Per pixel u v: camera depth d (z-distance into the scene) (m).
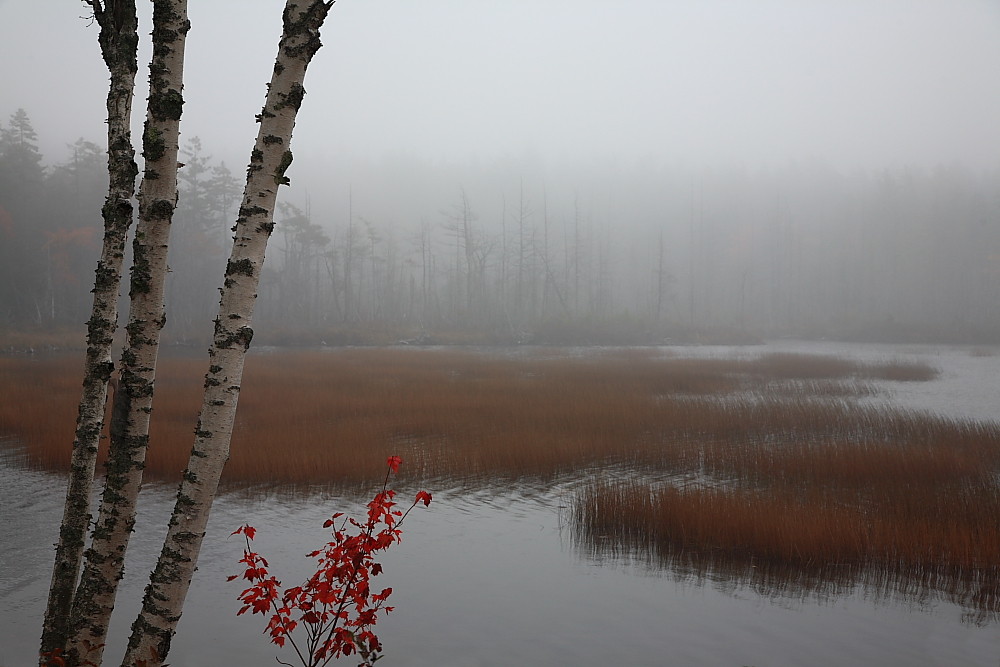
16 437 14.34
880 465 11.90
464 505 10.51
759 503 9.42
